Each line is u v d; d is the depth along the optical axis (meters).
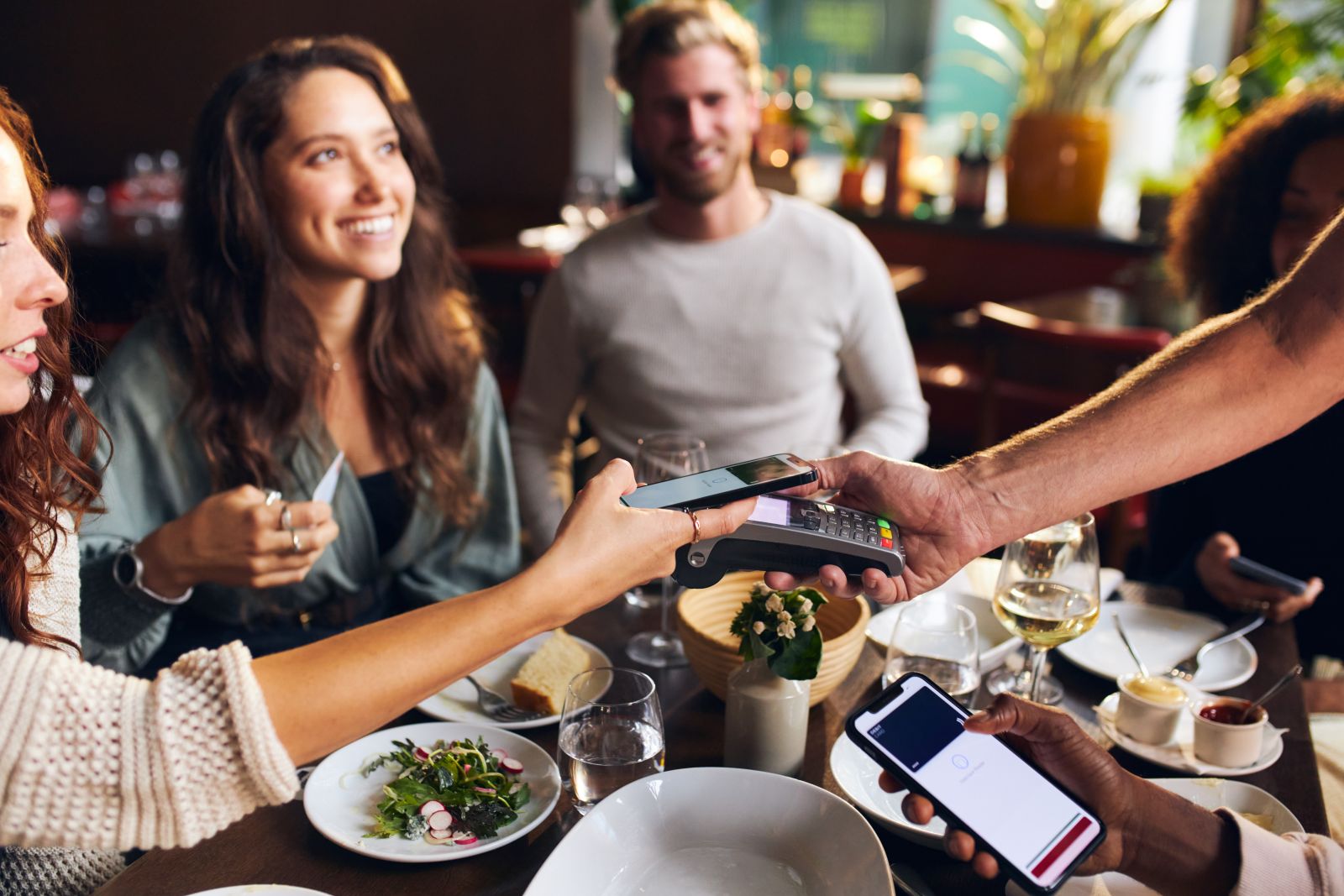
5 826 0.79
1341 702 1.64
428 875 0.98
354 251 1.67
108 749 0.79
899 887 0.97
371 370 1.77
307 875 0.98
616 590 0.96
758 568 1.10
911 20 4.44
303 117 1.61
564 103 4.36
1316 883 0.93
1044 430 1.20
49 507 1.11
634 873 0.95
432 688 0.87
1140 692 1.22
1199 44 3.87
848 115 4.34
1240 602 1.57
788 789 0.98
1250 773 1.16
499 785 1.07
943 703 1.00
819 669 1.17
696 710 1.25
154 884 0.96
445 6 4.39
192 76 4.70
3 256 0.86
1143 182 3.60
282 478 1.69
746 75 2.11
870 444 2.10
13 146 0.87
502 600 0.89
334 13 4.51
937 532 1.18
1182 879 0.95
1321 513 1.77
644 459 1.44
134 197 4.07
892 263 4.09
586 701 1.03
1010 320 2.61
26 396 0.92
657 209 2.20
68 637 1.16
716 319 2.14
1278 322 1.13
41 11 4.73
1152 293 2.97
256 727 0.80
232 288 1.65
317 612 1.72
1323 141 1.77
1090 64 3.65
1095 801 0.96
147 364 1.66
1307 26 3.00
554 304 2.21
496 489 1.90
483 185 4.55
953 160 4.01
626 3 3.99
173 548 1.40
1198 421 1.14
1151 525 2.01
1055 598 1.24
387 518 1.80
